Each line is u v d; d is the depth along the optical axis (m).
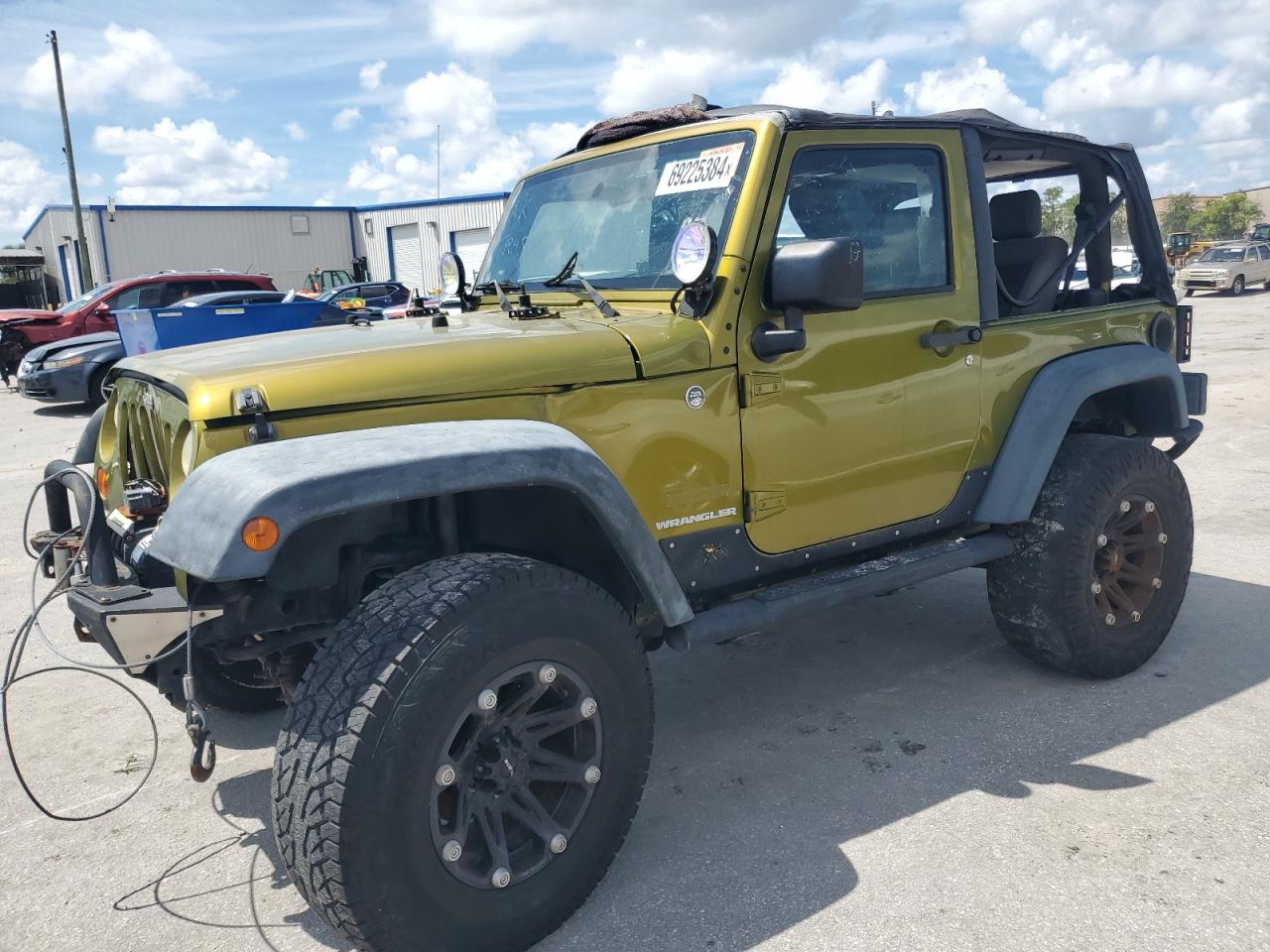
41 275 42.88
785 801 3.08
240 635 2.45
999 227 4.25
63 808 3.25
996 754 3.31
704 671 4.16
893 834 2.86
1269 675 3.83
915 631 4.48
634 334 2.74
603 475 2.45
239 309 9.46
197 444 2.24
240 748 3.65
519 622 2.27
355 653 2.16
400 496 2.11
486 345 2.56
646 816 3.04
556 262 3.45
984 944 2.37
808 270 2.65
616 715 2.50
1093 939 2.36
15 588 5.65
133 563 2.52
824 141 3.03
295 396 2.29
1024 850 2.75
